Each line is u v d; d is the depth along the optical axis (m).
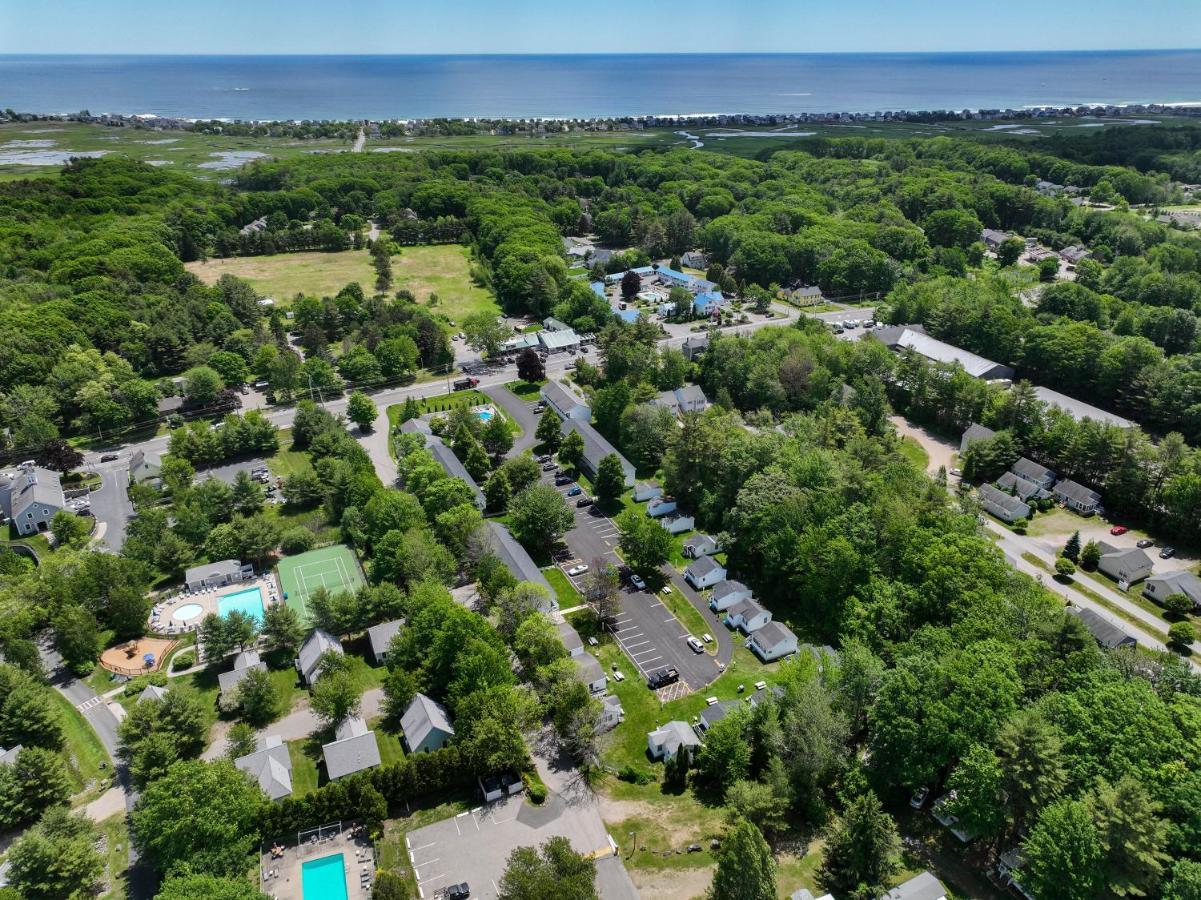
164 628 105.44
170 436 157.88
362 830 74.75
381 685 94.50
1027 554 121.81
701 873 69.62
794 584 107.44
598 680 93.06
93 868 68.31
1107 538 125.12
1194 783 63.47
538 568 117.81
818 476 115.00
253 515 131.12
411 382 186.62
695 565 114.69
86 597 104.75
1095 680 75.44
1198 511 119.12
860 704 80.56
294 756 84.38
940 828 74.06
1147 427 153.38
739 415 157.75
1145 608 109.31
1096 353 163.25
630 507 134.50
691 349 188.62
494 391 181.75
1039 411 147.00
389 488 134.12
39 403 156.75
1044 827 63.03
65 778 78.62
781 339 172.62
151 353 187.38
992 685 73.25
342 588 109.62
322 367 177.88
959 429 159.50
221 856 66.31
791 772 75.56
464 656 87.31
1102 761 68.12
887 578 101.56
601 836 73.94
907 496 110.75
